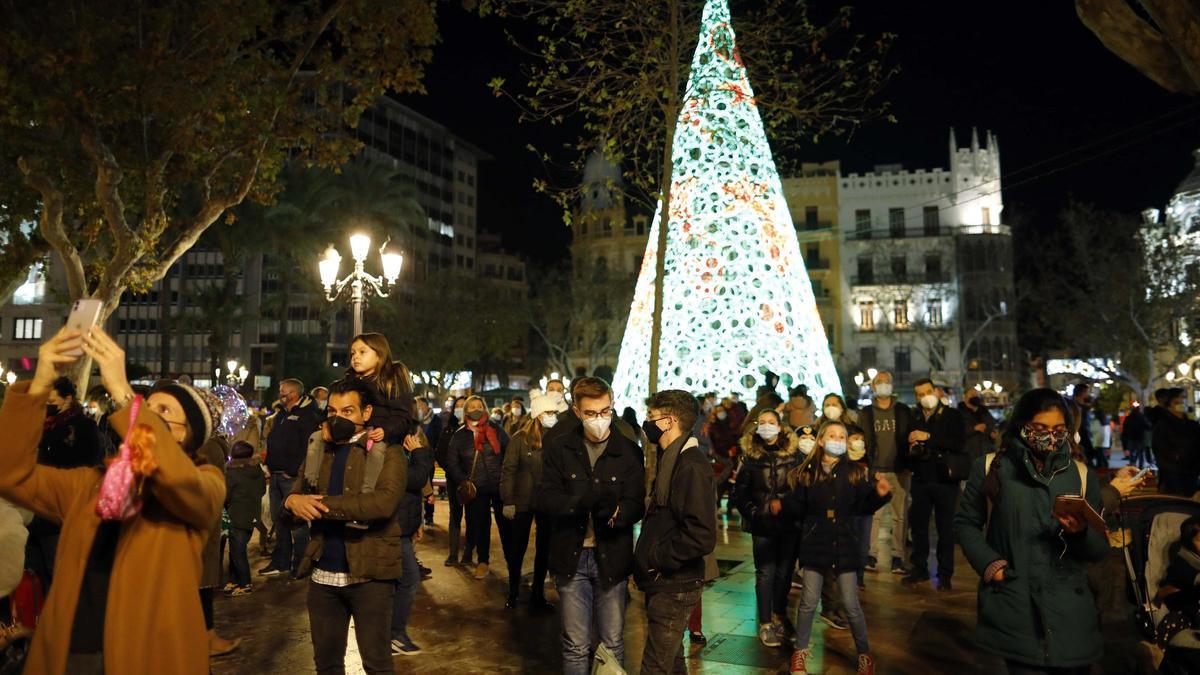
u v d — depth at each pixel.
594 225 58.47
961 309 47.44
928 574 7.82
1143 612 3.85
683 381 13.78
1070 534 3.34
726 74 12.77
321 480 3.94
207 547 4.85
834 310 49.59
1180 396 8.90
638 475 4.27
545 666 5.42
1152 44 5.38
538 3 8.68
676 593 4.02
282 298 33.28
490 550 9.98
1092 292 35.53
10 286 16.72
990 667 5.40
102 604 2.68
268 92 13.18
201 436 2.98
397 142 77.50
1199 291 32.75
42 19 11.77
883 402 8.45
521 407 12.40
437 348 43.59
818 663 5.49
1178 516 3.86
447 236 84.19
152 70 12.03
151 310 65.38
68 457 4.91
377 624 3.83
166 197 16.16
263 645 5.89
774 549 6.04
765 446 6.04
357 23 13.25
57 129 13.55
